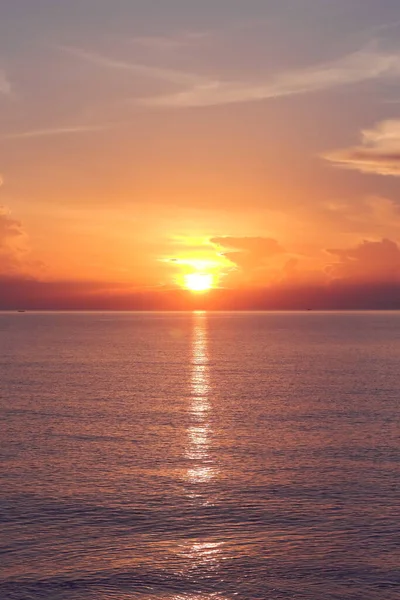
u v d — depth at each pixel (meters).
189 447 37.38
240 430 42.41
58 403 54.44
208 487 29.34
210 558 21.81
